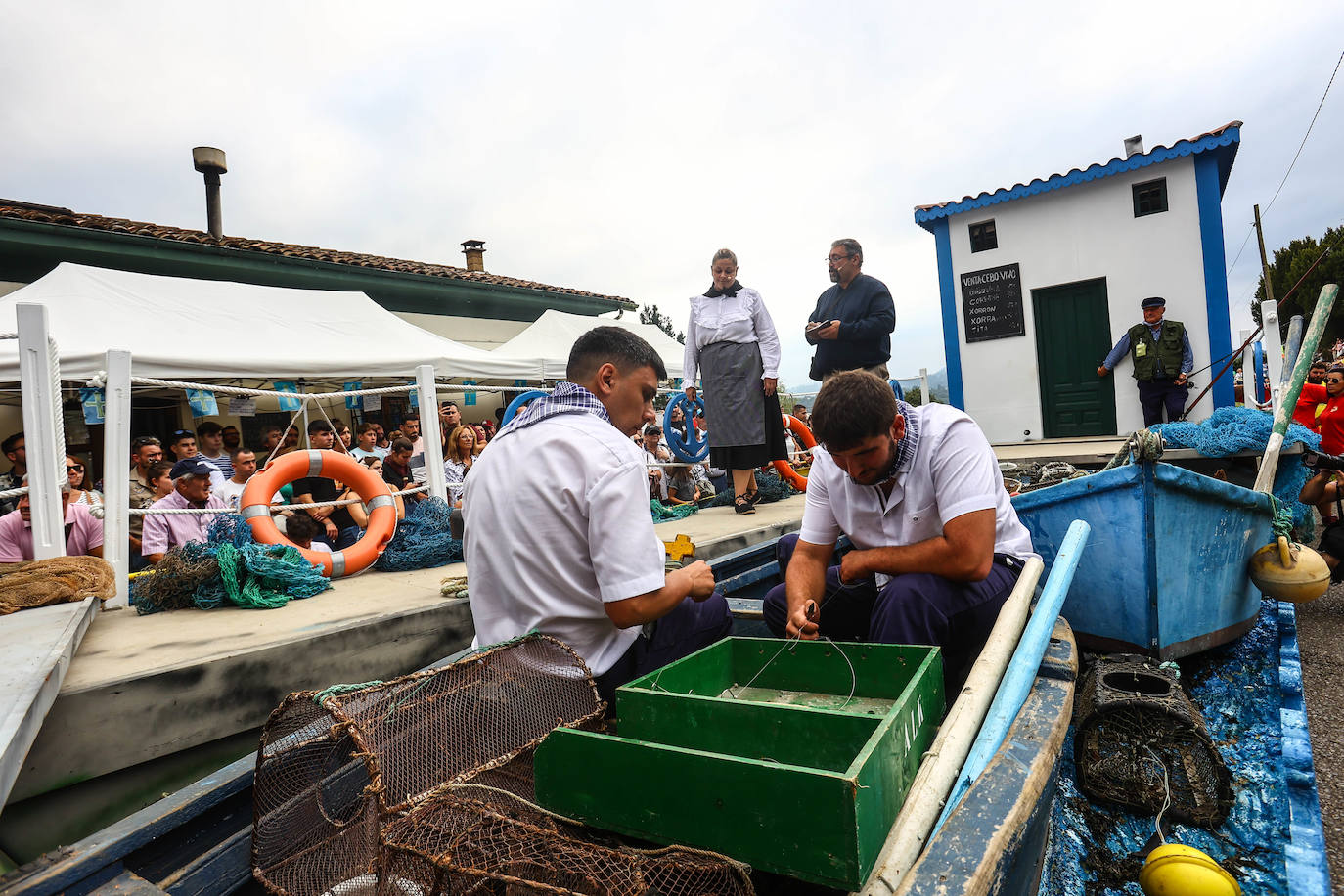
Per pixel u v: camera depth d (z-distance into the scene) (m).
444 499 5.32
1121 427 9.37
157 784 2.49
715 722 1.51
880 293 5.11
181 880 1.48
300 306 10.55
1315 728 3.31
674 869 1.18
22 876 1.30
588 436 1.89
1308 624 4.82
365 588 3.93
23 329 3.53
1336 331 30.56
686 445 6.38
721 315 5.42
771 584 3.93
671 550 3.92
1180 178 8.88
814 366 5.53
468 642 3.44
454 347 11.15
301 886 1.47
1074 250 9.52
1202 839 2.25
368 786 1.33
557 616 1.94
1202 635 3.17
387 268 13.75
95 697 2.34
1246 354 9.91
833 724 1.39
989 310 10.07
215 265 11.79
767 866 1.20
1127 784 2.40
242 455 5.70
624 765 1.35
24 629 2.68
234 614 3.36
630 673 2.09
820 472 2.71
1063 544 2.54
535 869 1.23
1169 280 9.03
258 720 2.70
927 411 2.52
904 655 1.82
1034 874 1.61
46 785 2.25
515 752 1.64
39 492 3.61
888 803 1.28
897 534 2.55
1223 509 3.16
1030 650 1.94
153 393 9.62
